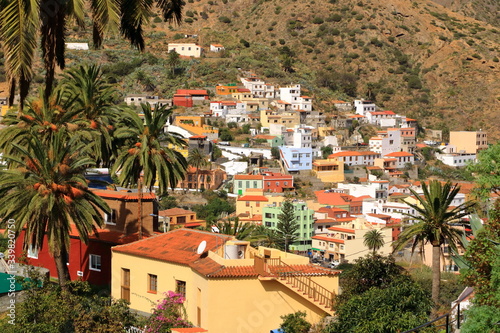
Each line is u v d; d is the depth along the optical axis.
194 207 164.50
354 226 145.75
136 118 55.78
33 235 44.12
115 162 54.72
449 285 77.75
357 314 38.06
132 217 52.72
